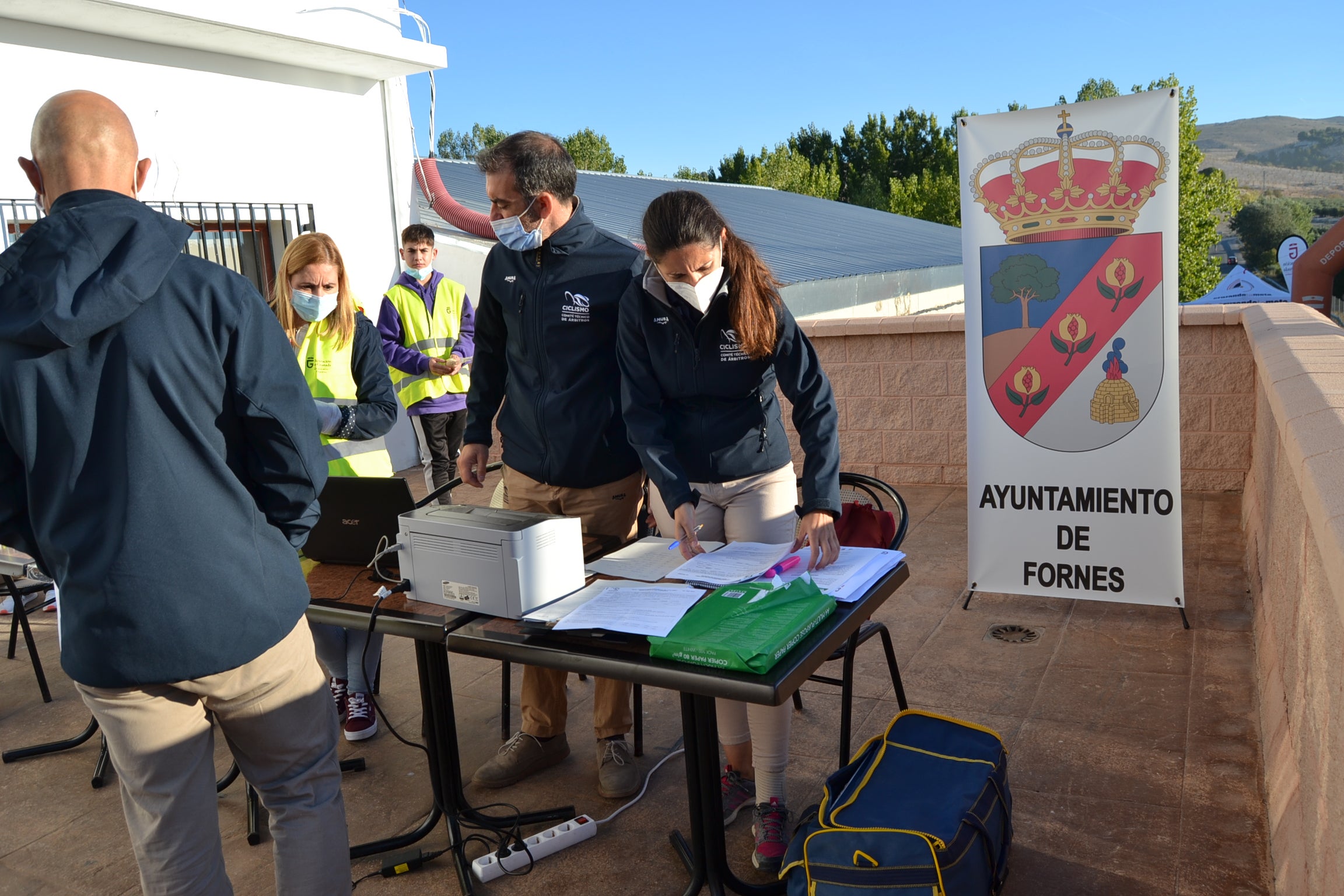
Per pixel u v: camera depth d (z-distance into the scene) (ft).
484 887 7.88
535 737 9.60
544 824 8.68
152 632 5.29
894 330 20.07
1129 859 7.66
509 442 9.59
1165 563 12.42
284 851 6.12
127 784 5.80
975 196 12.82
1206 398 18.06
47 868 8.64
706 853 7.17
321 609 7.25
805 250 45.32
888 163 212.23
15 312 5.14
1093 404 12.56
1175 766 8.98
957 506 18.88
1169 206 11.84
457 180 39.11
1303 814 6.52
